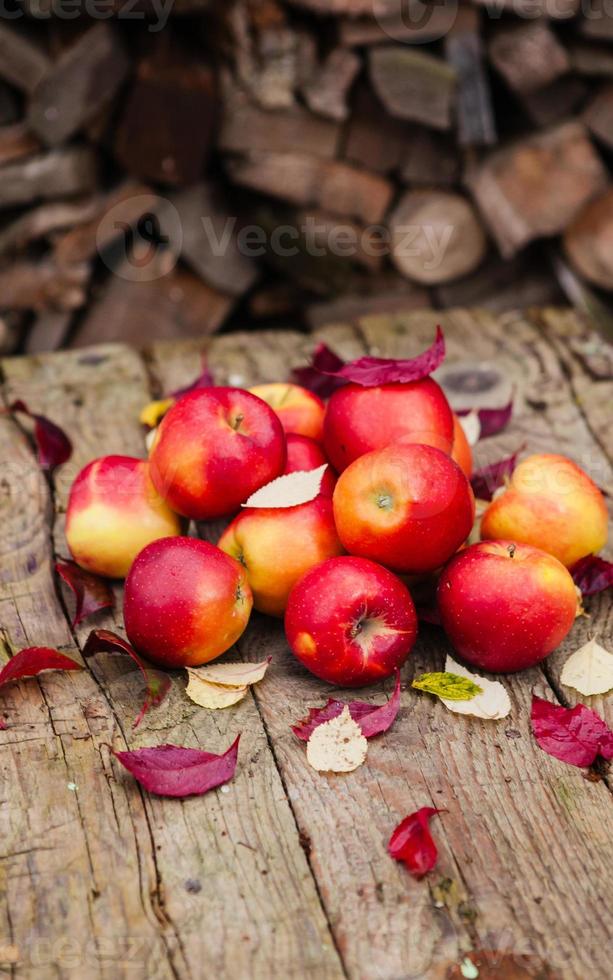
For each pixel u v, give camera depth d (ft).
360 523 3.83
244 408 3.95
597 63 6.05
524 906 3.50
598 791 3.67
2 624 4.04
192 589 3.82
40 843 3.59
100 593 4.08
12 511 4.36
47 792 3.67
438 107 5.93
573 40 6.07
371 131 6.21
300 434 4.14
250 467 3.92
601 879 3.53
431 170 6.33
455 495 3.81
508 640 3.81
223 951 3.44
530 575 3.80
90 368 4.93
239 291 6.74
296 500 3.90
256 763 3.72
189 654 3.86
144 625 3.83
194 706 3.84
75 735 3.77
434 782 3.69
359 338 5.06
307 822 3.62
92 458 4.55
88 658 3.96
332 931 3.46
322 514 3.94
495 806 3.65
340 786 3.68
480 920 3.48
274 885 3.52
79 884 3.52
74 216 6.29
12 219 6.42
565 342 4.98
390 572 3.84
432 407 3.97
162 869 3.55
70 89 5.88
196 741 3.76
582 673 3.89
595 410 4.67
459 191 6.48
